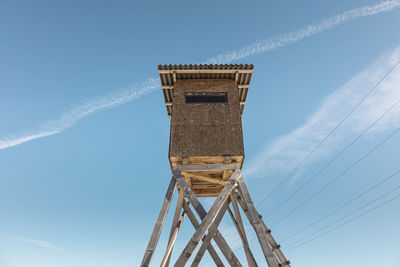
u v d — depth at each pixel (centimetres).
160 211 1020
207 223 973
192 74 1307
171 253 1201
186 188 1063
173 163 1152
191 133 1170
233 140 1159
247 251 1095
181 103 1252
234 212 1195
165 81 1338
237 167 1123
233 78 1341
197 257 1073
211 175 1245
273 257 937
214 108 1245
